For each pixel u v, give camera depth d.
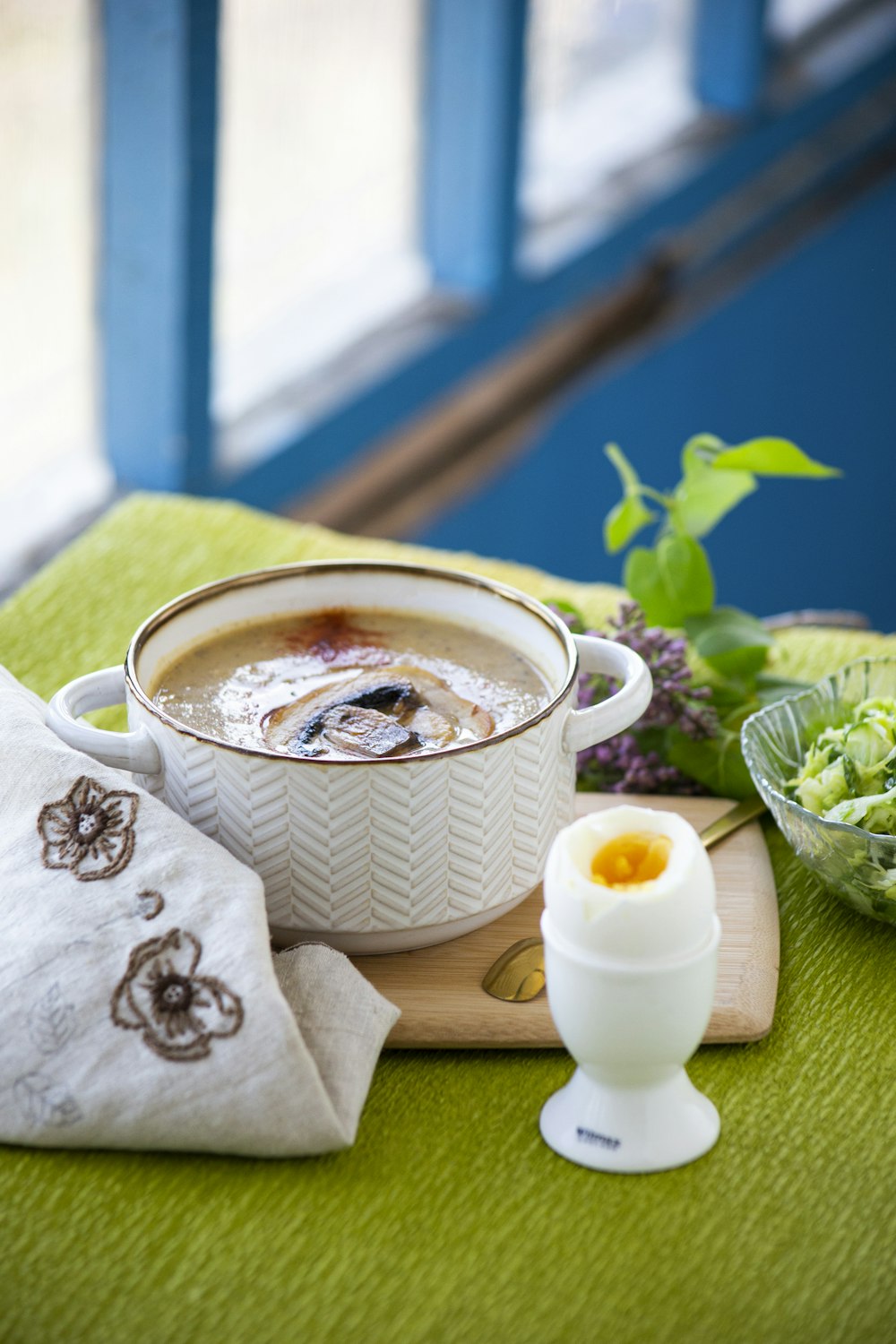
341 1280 0.82
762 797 1.01
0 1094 0.85
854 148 3.20
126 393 2.00
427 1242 0.83
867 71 3.24
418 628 1.00
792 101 3.06
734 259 2.98
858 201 3.25
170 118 1.77
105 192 1.87
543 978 0.92
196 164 1.82
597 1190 0.85
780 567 3.41
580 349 2.67
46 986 0.86
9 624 1.16
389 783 0.88
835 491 3.52
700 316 2.93
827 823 0.92
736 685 1.07
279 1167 0.86
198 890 0.87
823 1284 0.82
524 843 0.91
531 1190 0.85
